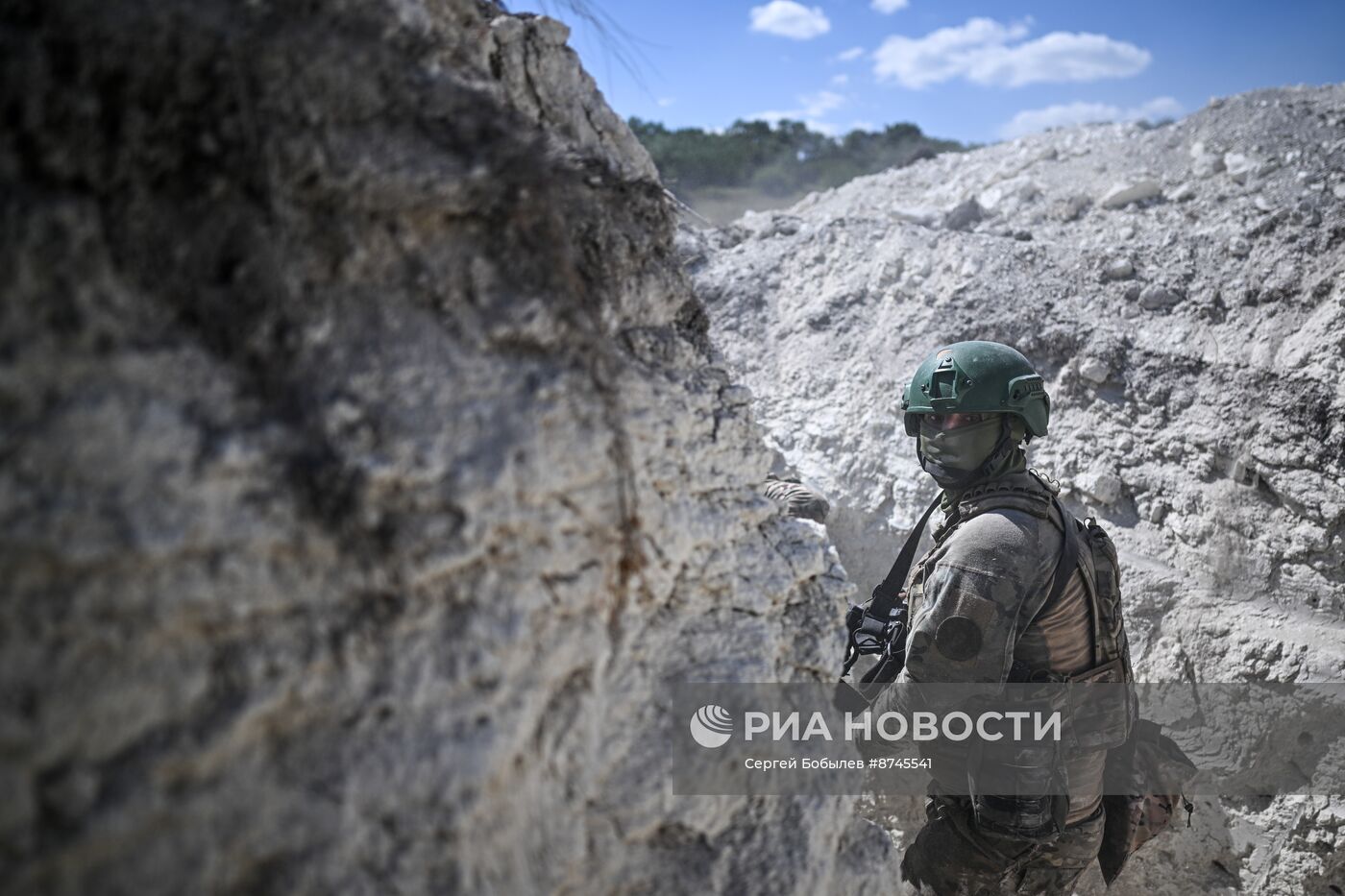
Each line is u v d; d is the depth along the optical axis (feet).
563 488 3.85
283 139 3.30
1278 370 10.65
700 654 4.58
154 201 3.08
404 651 3.36
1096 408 11.65
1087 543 7.30
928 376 7.30
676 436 4.62
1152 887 9.48
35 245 2.84
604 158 4.98
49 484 2.72
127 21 3.03
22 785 2.62
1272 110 15.25
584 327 4.05
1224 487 10.50
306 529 3.18
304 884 3.05
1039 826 6.74
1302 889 8.85
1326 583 9.62
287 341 3.27
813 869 4.54
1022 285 12.96
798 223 17.04
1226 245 12.48
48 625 2.69
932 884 7.48
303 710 3.15
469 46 4.63
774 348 14.38
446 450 3.50
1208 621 10.01
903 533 11.81
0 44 2.88
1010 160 17.81
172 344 3.03
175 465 2.93
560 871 3.90
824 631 5.18
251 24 3.31
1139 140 16.60
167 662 2.88
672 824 4.31
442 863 3.32
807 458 12.73
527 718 3.68
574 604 3.90
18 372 2.74
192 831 2.88
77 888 2.68
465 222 3.77
